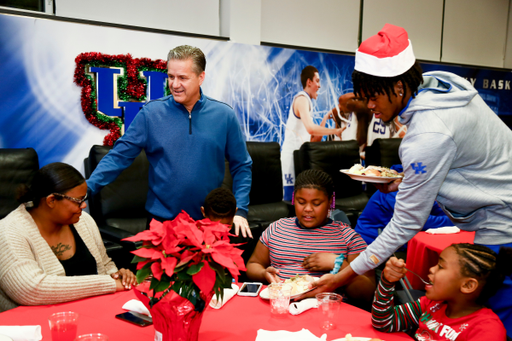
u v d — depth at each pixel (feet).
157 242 3.21
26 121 10.37
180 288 3.30
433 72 4.70
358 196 14.25
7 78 10.04
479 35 19.98
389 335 3.96
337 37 16.28
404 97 4.41
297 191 5.85
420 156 4.21
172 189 6.46
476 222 4.63
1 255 4.64
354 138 15.90
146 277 3.30
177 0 12.75
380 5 17.03
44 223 5.10
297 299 4.75
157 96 12.10
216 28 13.57
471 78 18.45
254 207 12.47
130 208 10.13
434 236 7.64
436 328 4.15
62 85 10.75
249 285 5.00
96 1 11.48
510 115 19.75
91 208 10.21
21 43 10.13
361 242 5.84
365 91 4.48
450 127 4.14
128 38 11.51
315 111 14.99
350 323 4.17
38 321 4.03
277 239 5.99
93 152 9.84
